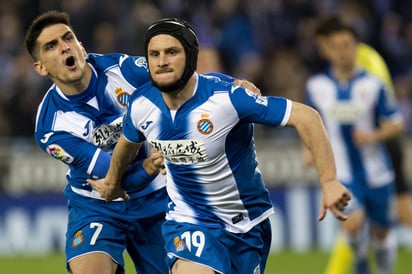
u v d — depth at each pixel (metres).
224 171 15.80
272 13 47.03
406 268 32.22
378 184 27.86
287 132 39.91
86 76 17.53
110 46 43.28
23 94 40.88
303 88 43.56
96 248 17.80
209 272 15.71
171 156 15.79
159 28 14.98
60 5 44.97
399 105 43.41
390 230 28.34
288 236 36.91
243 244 16.39
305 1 47.62
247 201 16.25
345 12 46.69
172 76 14.98
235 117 15.37
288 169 37.47
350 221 26.92
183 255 15.95
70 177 18.47
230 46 45.47
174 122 15.49
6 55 44.16
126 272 31.12
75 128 17.62
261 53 45.91
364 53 28.47
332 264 27.83
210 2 46.84
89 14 44.09
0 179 37.38
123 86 17.66
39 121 17.84
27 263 33.59
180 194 16.28
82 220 18.20
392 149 28.91
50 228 36.81
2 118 40.69
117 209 18.22
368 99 27.80
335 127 27.98
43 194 37.06
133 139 16.14
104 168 17.47
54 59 17.31
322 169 14.98
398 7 49.25
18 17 45.69
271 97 15.41
